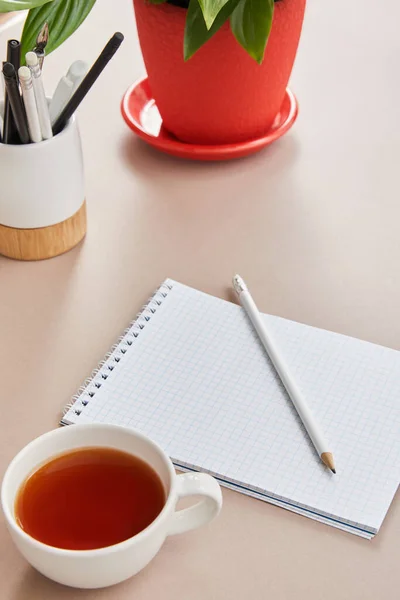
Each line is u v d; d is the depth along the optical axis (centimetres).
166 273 89
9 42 76
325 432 72
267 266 90
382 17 138
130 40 129
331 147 109
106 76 121
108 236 94
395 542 64
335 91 120
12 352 79
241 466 68
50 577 59
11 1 74
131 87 114
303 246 93
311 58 127
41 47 79
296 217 97
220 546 64
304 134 111
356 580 62
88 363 79
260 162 106
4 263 90
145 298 86
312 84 121
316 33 133
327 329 83
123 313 84
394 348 81
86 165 105
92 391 74
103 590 61
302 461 69
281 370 76
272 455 69
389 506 67
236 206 99
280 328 82
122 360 78
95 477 62
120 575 58
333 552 64
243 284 85
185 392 75
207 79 96
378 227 96
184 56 90
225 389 75
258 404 74
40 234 88
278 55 96
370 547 64
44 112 81
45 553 55
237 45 93
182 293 85
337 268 90
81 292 86
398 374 77
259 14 88
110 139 109
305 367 78
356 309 85
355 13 138
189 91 98
